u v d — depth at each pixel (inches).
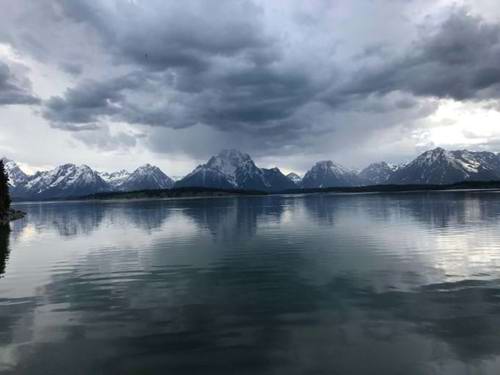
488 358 748.6
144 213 6461.6
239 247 2260.1
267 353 788.6
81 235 3147.1
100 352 811.4
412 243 2231.8
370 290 1240.8
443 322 935.0
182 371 724.0
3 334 921.5
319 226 3385.8
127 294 1258.6
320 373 705.0
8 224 4596.5
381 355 768.9
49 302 1181.1
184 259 1905.8
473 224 3179.1
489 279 1346.0
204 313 1048.8
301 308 1071.6
